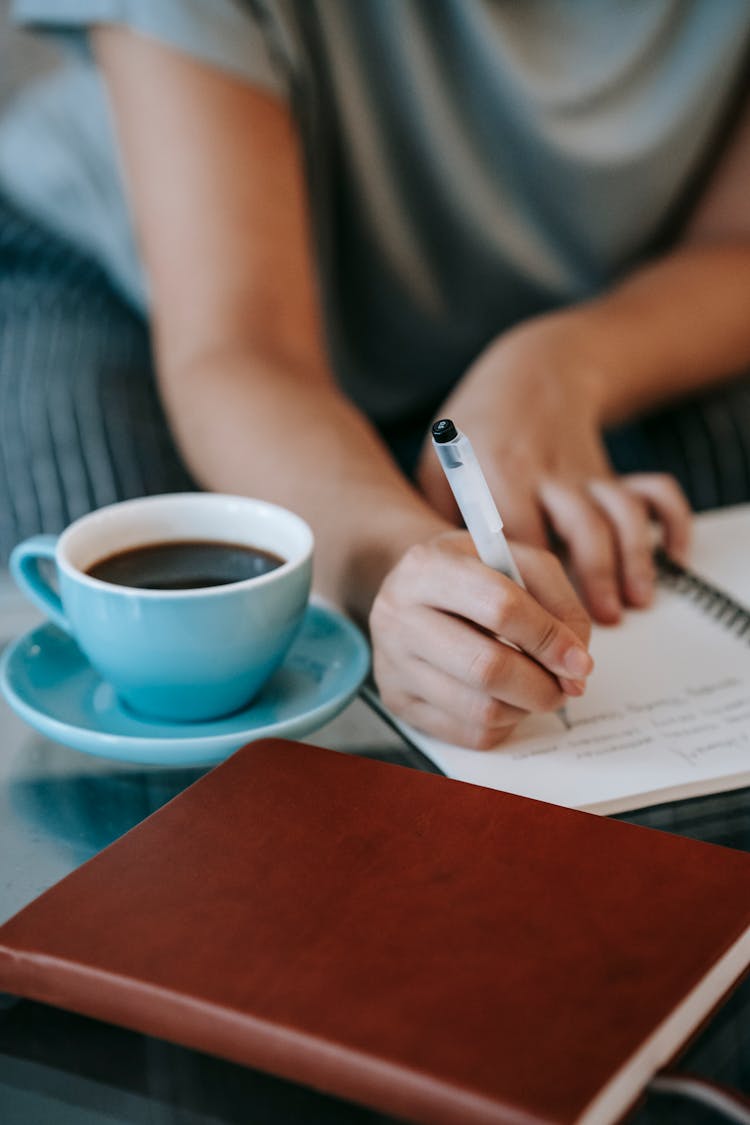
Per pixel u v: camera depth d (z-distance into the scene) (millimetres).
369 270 1218
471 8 1069
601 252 1223
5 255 1268
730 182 1202
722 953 354
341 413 763
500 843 408
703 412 1022
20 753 533
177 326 860
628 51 1130
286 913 374
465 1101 302
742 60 1160
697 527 752
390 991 338
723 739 521
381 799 436
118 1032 373
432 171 1154
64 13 951
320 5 1051
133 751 491
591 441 807
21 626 644
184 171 890
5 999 387
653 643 613
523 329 943
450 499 757
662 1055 336
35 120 1326
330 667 575
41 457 937
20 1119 344
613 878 388
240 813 429
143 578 541
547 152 1140
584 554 661
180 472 936
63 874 450
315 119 1086
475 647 500
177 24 901
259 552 567
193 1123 343
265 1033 328
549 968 346
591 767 501
